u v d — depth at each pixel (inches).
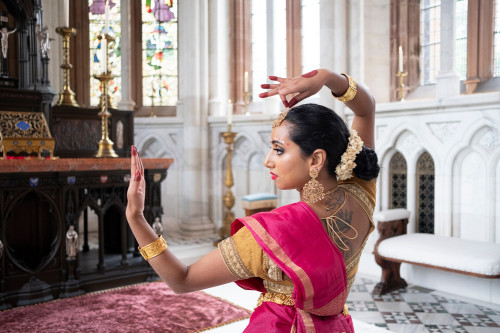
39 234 189.9
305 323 40.6
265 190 295.3
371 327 145.1
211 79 319.6
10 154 189.3
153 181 200.8
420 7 259.1
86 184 180.1
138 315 152.5
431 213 219.8
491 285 170.2
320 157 41.9
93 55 347.6
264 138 291.4
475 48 228.4
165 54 347.6
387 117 230.4
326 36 254.1
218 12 317.7
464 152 202.2
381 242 180.2
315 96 280.4
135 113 349.7
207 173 319.6
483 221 196.5
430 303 169.8
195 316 151.6
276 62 317.1
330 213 41.8
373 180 48.8
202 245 277.1
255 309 45.0
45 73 203.6
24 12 209.6
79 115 224.5
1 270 159.5
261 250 39.5
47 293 169.8
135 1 348.2
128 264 194.9
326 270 38.1
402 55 244.7
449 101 200.7
